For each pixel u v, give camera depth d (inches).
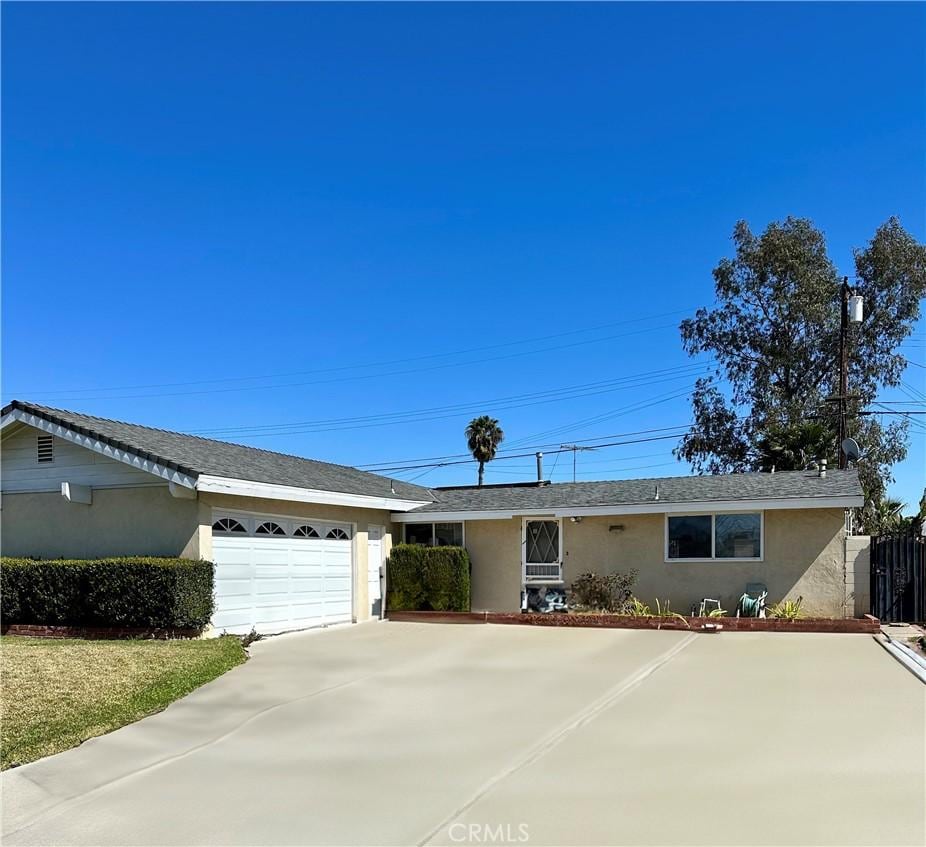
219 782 236.1
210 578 514.3
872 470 1264.8
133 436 576.4
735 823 193.8
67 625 524.7
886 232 1318.9
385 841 190.1
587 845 183.6
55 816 210.5
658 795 215.3
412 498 749.9
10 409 569.6
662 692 349.4
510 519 715.4
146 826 202.8
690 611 636.1
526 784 227.6
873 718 295.1
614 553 669.9
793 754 250.2
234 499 551.5
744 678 376.8
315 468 744.3
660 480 741.9
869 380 1318.9
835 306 1310.3
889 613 603.8
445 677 396.2
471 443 1975.9
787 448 911.0
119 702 330.0
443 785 229.0
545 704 331.0
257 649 495.5
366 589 687.7
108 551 550.9
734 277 1378.0
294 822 203.3
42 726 292.2
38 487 582.2
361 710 326.3
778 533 617.0
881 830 187.6
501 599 713.0
